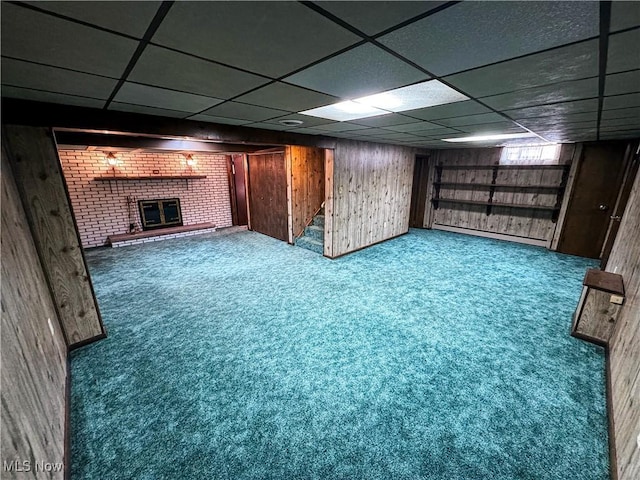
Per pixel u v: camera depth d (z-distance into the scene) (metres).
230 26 0.94
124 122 2.29
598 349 2.46
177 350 2.47
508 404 1.90
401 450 1.60
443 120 2.70
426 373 2.19
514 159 5.66
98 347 2.50
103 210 5.60
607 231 4.62
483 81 1.52
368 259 4.83
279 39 1.04
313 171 5.77
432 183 6.91
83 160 5.27
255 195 6.69
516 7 0.82
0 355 0.99
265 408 1.88
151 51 1.14
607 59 1.19
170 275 4.15
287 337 2.65
